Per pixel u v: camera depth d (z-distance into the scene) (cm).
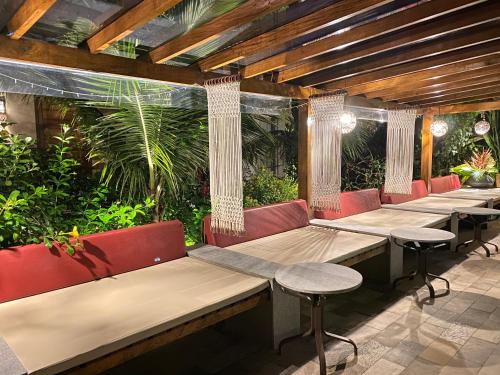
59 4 211
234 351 277
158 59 290
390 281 399
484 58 367
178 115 379
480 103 631
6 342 183
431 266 464
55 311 218
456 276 427
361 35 267
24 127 450
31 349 176
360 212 533
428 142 702
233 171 310
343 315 332
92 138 360
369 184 752
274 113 471
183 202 442
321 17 236
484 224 660
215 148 326
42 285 246
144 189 381
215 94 319
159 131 360
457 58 346
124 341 188
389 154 577
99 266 273
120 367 257
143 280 270
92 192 378
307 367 254
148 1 203
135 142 361
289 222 432
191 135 386
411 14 241
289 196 565
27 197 267
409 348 274
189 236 425
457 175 811
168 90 356
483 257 498
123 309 221
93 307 223
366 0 214
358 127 714
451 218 522
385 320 320
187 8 236
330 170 423
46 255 251
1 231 250
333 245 364
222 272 288
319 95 422
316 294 234
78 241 267
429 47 320
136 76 292
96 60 271
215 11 234
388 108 568
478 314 329
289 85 415
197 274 283
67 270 258
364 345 279
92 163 419
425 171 712
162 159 364
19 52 237
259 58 337
